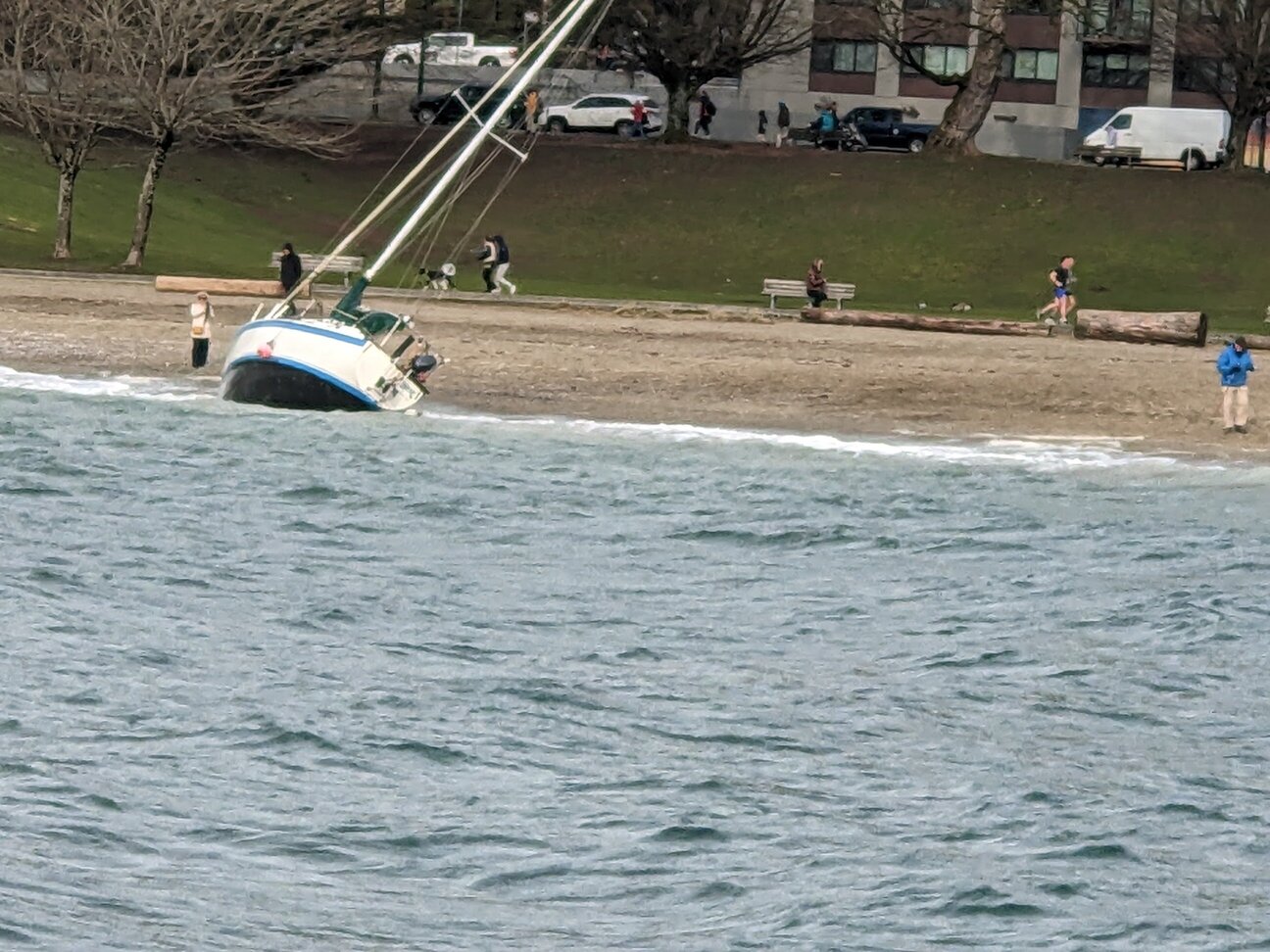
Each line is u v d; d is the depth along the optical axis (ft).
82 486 409.90
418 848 218.79
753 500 421.59
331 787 236.02
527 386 524.11
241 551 362.53
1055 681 297.74
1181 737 272.31
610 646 308.40
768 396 522.88
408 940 192.85
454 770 245.24
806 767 252.83
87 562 345.51
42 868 203.00
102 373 529.86
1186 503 430.20
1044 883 214.48
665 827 228.02
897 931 201.05
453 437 473.67
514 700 275.59
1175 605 343.05
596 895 208.03
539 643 308.19
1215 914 208.74
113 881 201.26
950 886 212.43
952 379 536.01
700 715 273.13
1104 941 200.85
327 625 313.53
